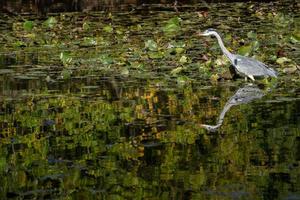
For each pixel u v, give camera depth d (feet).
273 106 43.75
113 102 46.47
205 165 31.63
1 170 32.09
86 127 39.73
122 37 78.33
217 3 118.62
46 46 74.74
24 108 45.03
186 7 112.78
